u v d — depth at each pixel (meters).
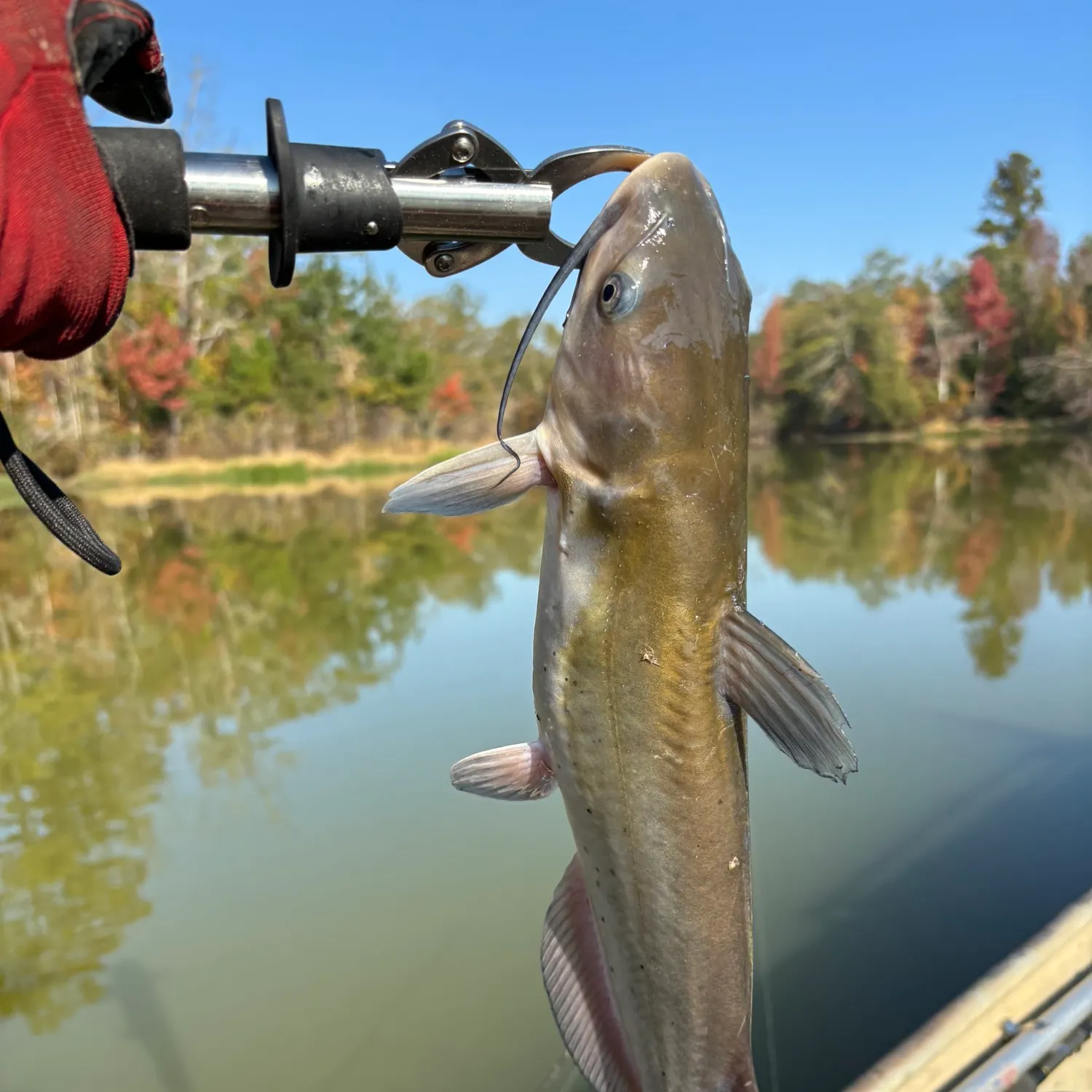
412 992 0.92
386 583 3.08
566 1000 0.41
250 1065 0.83
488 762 0.40
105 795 1.39
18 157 0.24
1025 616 2.22
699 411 0.36
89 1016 0.90
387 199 0.29
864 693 1.67
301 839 1.22
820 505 4.82
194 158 0.27
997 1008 0.60
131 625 2.55
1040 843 1.12
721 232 0.37
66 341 0.26
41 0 0.24
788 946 0.95
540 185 0.31
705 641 0.36
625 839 0.37
